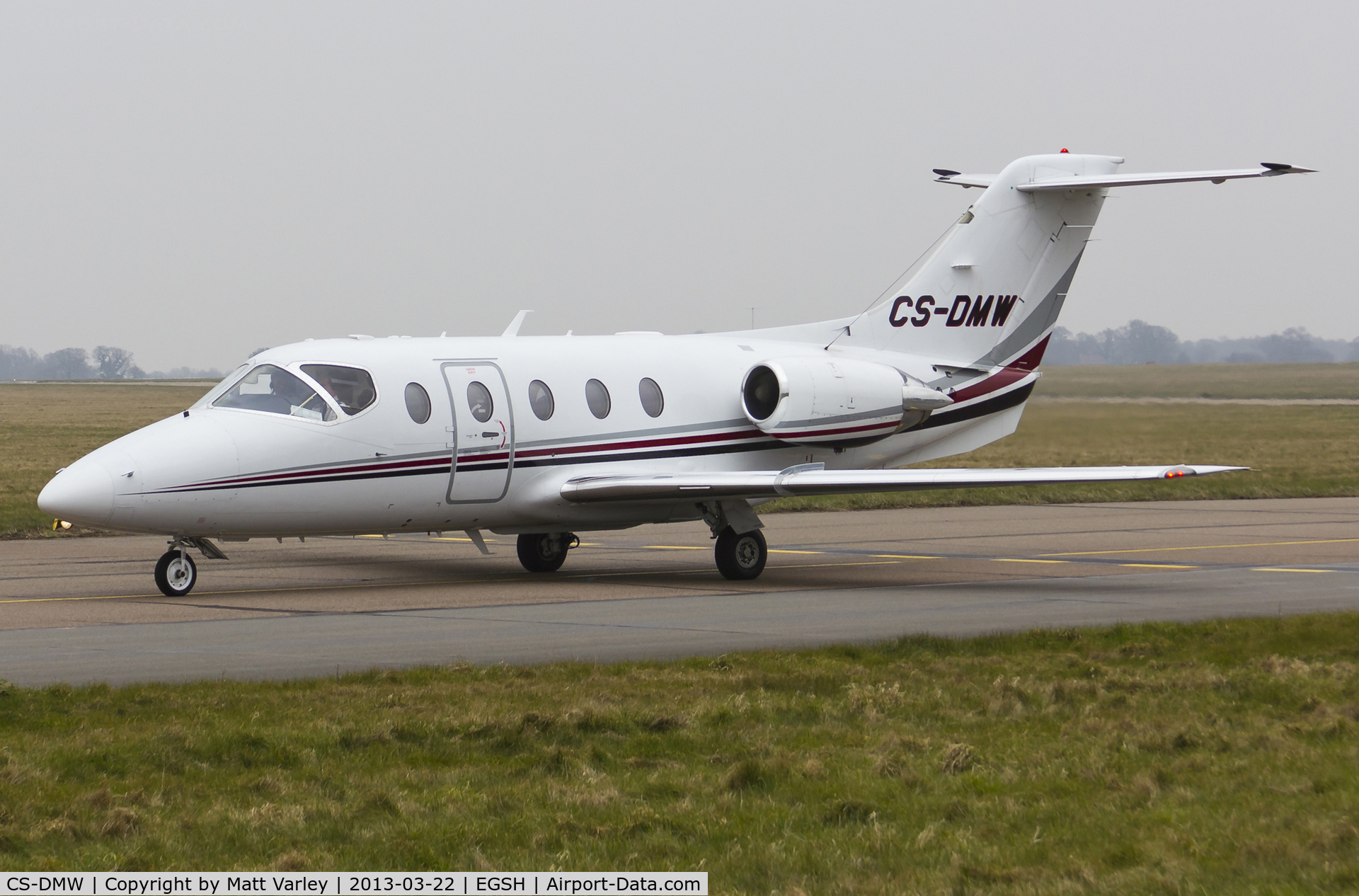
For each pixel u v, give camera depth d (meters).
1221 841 27.56
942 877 25.61
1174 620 61.22
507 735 36.31
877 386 86.88
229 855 27.27
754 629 57.81
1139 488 151.50
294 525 70.44
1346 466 180.38
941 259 91.94
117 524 65.56
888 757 34.38
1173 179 81.94
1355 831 27.47
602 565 86.75
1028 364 95.38
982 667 47.62
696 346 86.12
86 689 42.19
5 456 194.25
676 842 28.11
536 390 77.50
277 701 40.44
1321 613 61.16
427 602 66.94
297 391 70.62
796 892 24.78
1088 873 25.69
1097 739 36.78
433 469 73.38
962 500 138.12
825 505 133.12
